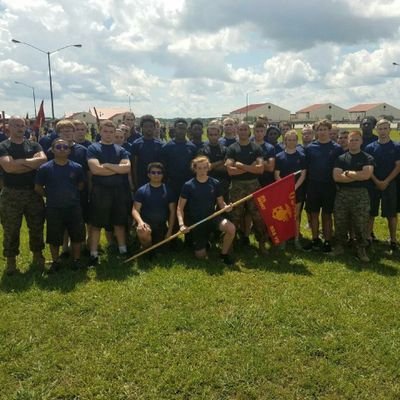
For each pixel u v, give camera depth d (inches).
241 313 195.3
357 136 263.9
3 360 161.9
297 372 154.1
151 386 147.0
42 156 244.1
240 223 303.4
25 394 142.5
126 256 279.4
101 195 261.9
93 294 216.2
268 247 301.3
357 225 270.1
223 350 166.9
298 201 303.1
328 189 291.0
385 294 217.6
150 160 302.5
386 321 189.3
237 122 329.1
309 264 264.4
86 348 169.0
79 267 255.0
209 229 274.7
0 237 332.8
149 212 275.0
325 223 295.9
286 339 175.2
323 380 148.9
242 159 284.8
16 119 235.1
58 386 147.1
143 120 301.6
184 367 156.0
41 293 217.8
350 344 170.2
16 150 239.3
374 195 297.6
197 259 273.3
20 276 242.4
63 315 195.8
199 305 204.1
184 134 297.4
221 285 228.1
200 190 272.5
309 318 190.9
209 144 305.6
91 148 263.4
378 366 157.0
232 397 143.0
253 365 157.2
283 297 211.8
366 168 261.9
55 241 247.1
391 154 285.7
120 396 142.3
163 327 183.5
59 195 243.1
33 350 167.8
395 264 265.6
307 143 357.1
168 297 212.2
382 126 286.2
